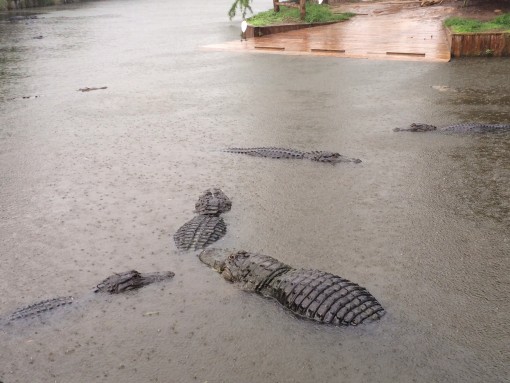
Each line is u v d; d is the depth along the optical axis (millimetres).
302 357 5559
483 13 21891
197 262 6789
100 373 5527
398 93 13000
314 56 18031
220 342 5758
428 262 6660
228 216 7672
